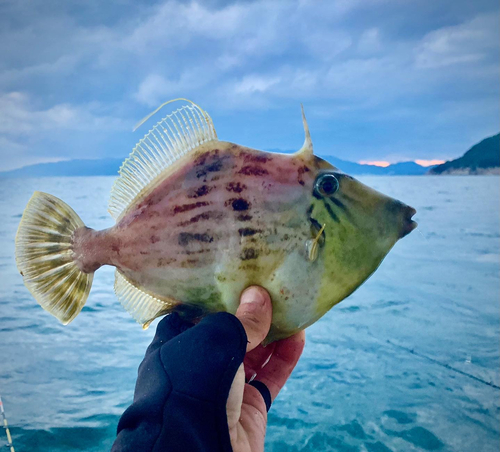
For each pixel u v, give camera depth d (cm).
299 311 26
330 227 26
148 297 29
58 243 30
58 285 30
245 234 26
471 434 63
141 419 20
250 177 27
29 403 73
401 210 28
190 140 28
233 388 22
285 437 64
